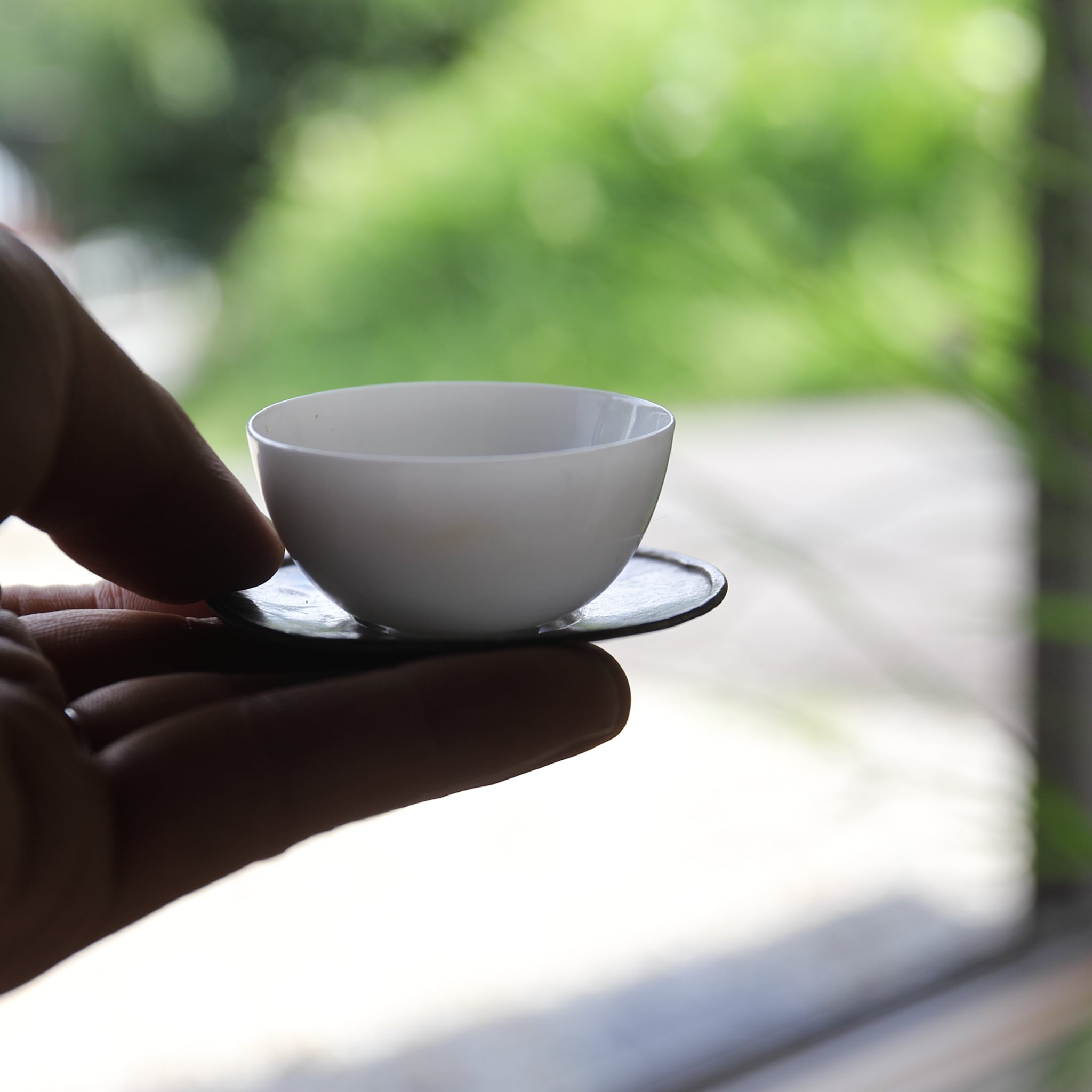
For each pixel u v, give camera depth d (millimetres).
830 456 1514
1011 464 684
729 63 1138
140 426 407
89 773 358
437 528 376
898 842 820
